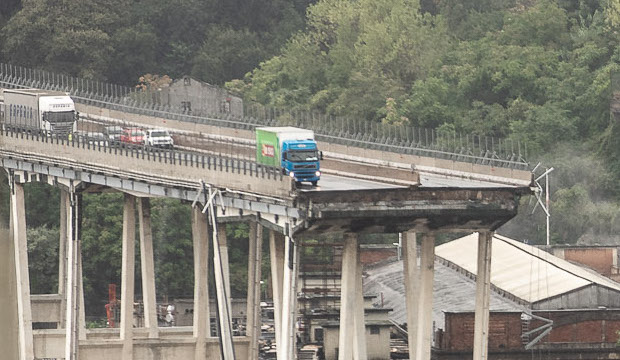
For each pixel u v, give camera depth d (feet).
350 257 498.28
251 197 510.99
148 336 608.60
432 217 496.64
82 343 589.73
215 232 528.63
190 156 540.52
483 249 515.91
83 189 599.16
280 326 551.18
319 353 608.19
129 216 594.65
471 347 604.08
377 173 517.55
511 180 530.27
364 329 526.98
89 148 586.86
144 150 561.02
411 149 575.38
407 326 570.46
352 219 488.02
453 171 549.13
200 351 592.19
